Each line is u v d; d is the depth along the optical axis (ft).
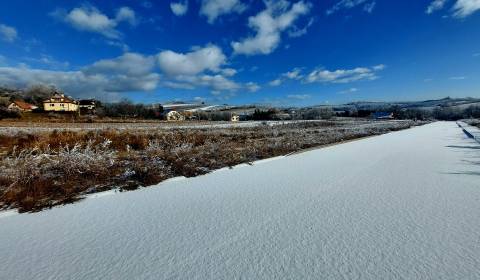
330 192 18.13
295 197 17.04
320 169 26.68
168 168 24.59
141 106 259.80
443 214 13.71
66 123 141.49
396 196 17.01
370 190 18.57
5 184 18.29
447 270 8.71
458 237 11.05
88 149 28.12
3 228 12.54
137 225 12.78
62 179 19.83
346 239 11.03
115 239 11.34
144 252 10.21
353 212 14.20
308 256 9.73
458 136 74.23
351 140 63.16
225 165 28.25
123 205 15.72
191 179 22.36
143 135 54.19
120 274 8.77
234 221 13.16
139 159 28.50
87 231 12.16
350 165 28.91
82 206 15.56
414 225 12.34
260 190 18.85
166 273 8.79
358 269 8.86
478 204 15.19
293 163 30.37
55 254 10.13
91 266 9.29
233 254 9.96
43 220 13.48
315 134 72.69
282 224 12.71
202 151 35.09
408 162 30.50
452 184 19.98
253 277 8.50
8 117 160.97
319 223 12.76
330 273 8.65
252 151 36.81
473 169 25.76
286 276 8.53
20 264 9.45
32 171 20.08
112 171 22.50
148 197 17.30
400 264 9.11
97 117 197.47
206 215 14.03
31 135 46.93
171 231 12.08
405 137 72.18
